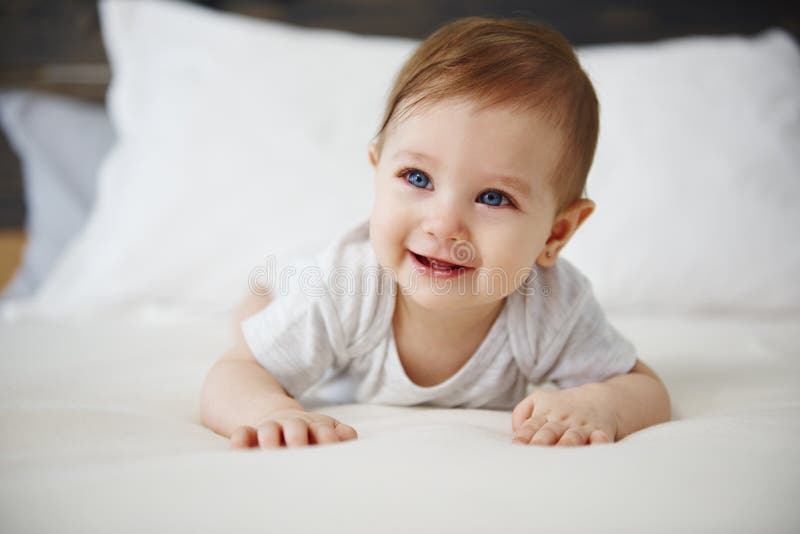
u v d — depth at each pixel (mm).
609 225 1603
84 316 1573
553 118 867
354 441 674
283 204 1629
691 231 1572
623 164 1658
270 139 1690
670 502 522
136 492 519
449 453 606
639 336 1359
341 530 476
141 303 1612
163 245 1609
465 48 878
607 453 626
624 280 1566
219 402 850
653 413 893
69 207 2000
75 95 2314
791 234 1569
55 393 919
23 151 2092
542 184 865
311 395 1080
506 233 836
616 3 2268
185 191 1633
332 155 1679
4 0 2299
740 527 494
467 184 827
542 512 504
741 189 1604
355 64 1814
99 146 2061
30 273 1964
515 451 631
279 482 537
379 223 868
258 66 1780
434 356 970
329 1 2285
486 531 481
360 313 938
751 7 2238
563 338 960
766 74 1759
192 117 1706
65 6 2303
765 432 700
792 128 1692
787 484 558
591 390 871
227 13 2260
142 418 777
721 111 1701
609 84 1758
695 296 1566
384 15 2287
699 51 1824
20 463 605
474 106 829
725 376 1083
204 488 526
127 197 1691
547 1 2273
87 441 681
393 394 989
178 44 1852
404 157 847
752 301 1557
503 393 1006
